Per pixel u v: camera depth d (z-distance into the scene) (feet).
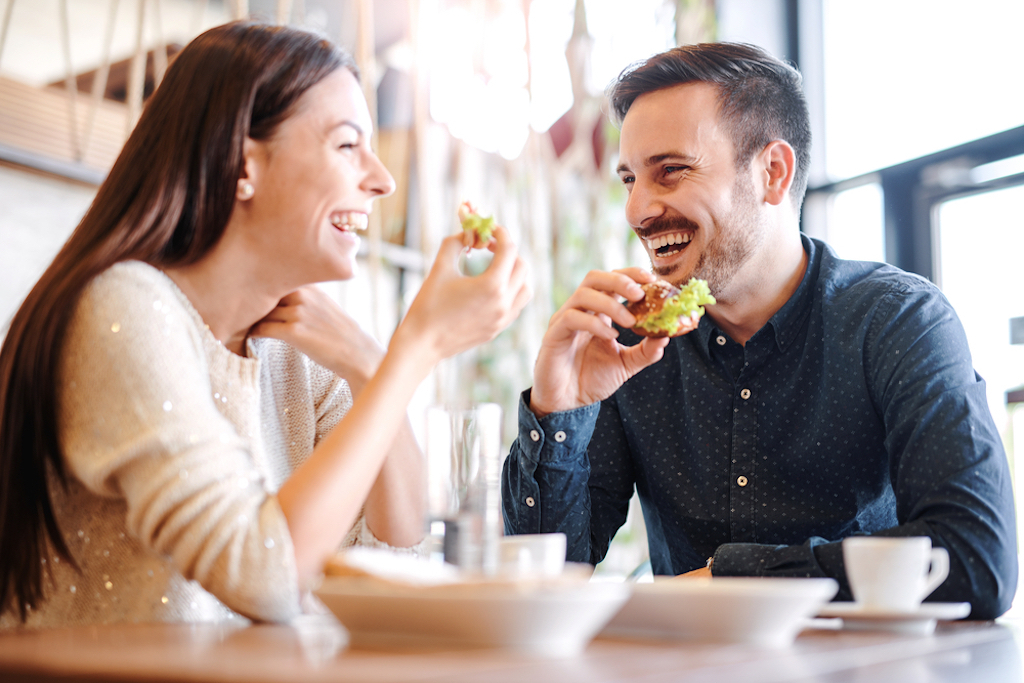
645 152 5.56
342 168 4.01
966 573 3.95
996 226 10.41
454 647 2.29
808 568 3.97
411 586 2.30
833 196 12.42
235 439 3.34
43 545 3.67
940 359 4.90
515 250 3.72
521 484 5.41
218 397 4.01
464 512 2.90
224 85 3.88
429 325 3.59
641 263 12.67
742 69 5.55
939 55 11.19
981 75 10.71
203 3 10.80
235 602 3.07
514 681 1.75
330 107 4.03
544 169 12.50
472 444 2.95
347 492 3.28
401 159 12.71
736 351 5.78
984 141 10.53
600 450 6.17
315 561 3.22
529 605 2.18
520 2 12.28
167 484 3.14
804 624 3.38
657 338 5.03
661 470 6.01
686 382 5.91
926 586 3.31
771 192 5.63
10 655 2.07
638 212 5.62
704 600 2.58
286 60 3.98
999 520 4.12
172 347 3.46
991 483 4.28
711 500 5.83
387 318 12.31
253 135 3.93
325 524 3.23
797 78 5.82
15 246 8.99
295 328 4.29
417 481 4.70
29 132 9.14
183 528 3.10
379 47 12.85
